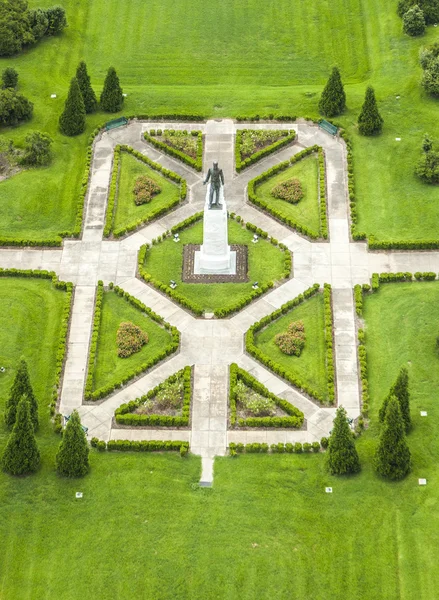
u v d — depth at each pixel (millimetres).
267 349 99375
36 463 87062
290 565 80688
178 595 79000
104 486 86500
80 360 98562
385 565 80562
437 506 84438
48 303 103938
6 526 83375
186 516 84250
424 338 99312
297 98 129250
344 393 95188
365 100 120812
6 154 119562
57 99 129125
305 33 140625
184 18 143375
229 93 130625
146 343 100000
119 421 92438
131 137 124188
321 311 103000
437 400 93375
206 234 104125
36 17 137125
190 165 119750
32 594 79000
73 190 116938
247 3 145625
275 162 120375
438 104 126562
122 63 136625
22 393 89562
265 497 85688
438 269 106812
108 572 80312
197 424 92625
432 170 115312
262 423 92000
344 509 84562
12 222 112688
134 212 114000
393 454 84688
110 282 105812
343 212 113688
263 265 108000
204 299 104438
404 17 137375
